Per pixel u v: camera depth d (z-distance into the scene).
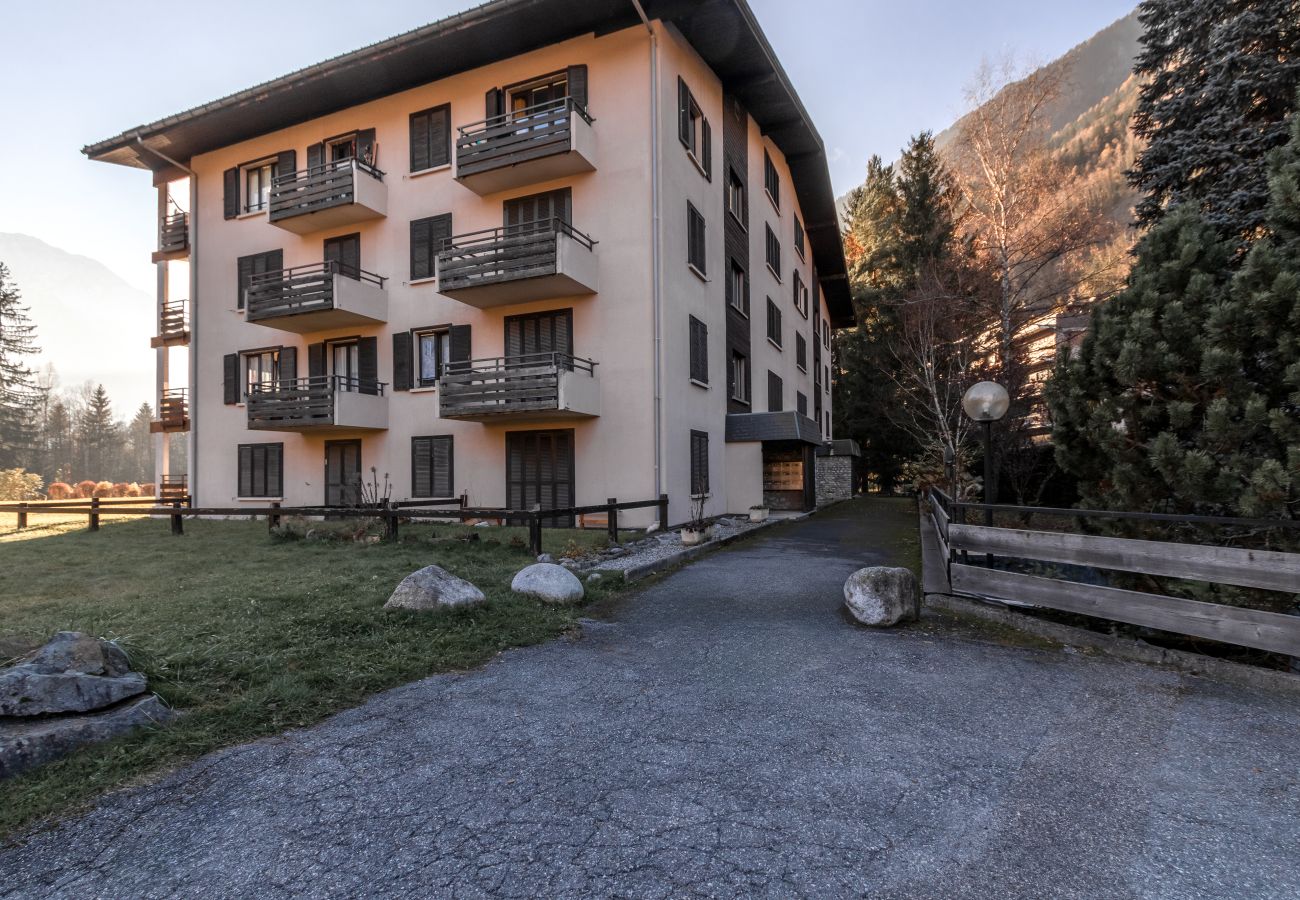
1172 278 5.73
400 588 6.37
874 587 6.23
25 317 55.16
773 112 20.44
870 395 33.25
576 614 6.71
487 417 14.51
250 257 19.03
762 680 4.73
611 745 3.61
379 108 17.08
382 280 16.97
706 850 2.60
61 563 10.01
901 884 2.39
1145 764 3.40
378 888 2.36
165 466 21.27
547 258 13.27
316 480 17.91
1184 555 4.91
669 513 14.02
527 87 15.32
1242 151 10.70
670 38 14.61
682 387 14.92
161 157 19.84
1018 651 5.42
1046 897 2.33
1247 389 5.12
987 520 6.72
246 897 2.31
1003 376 17.42
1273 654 5.03
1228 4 11.35
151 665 4.40
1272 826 2.80
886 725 3.90
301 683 4.36
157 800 2.97
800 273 27.55
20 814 2.78
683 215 15.16
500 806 2.94
